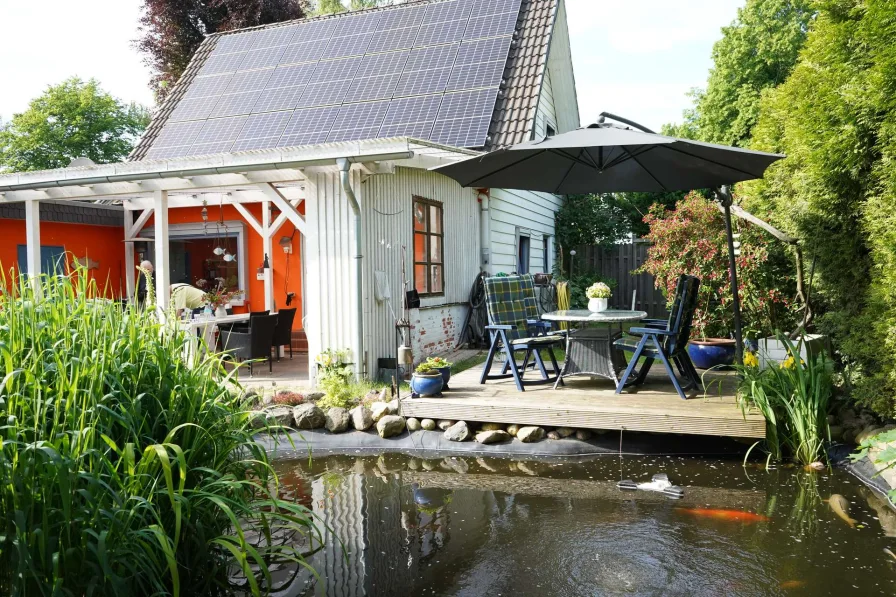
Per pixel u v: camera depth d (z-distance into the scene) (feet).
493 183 20.88
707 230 24.44
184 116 37.55
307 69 38.22
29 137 69.51
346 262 22.70
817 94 16.79
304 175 22.88
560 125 48.88
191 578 8.90
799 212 18.58
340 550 10.78
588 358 18.81
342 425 18.24
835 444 16.14
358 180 22.43
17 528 6.46
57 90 71.72
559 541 11.02
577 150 18.31
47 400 7.54
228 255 34.91
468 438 17.40
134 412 8.39
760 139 22.47
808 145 17.12
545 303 36.96
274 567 10.14
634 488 13.92
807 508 12.51
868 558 10.18
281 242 35.94
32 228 26.50
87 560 7.22
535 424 16.80
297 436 18.22
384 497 13.57
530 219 43.60
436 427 17.92
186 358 10.43
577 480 14.57
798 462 15.67
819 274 18.66
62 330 8.78
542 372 19.89
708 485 14.03
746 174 17.67
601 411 16.16
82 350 8.47
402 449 17.34
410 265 27.02
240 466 10.30
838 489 13.66
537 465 15.81
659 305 49.24
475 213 34.76
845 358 17.99
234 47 43.34
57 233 36.32
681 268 24.90
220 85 39.50
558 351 31.42
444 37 37.09
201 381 9.98
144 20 64.80
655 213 28.71
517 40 36.11
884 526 11.53
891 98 14.25
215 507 9.24
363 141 19.86
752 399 16.10
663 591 9.16
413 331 27.43
